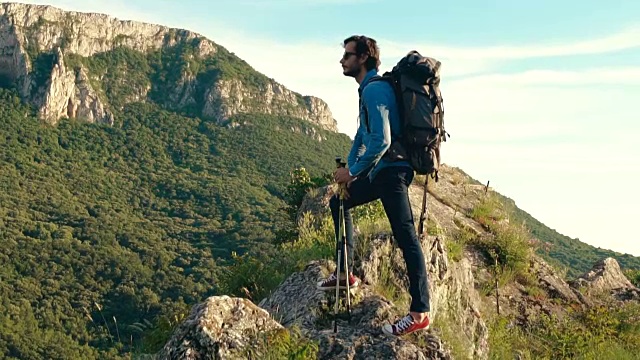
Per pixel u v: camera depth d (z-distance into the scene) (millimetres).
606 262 14094
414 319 4965
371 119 4578
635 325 10742
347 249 5480
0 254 129125
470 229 11500
